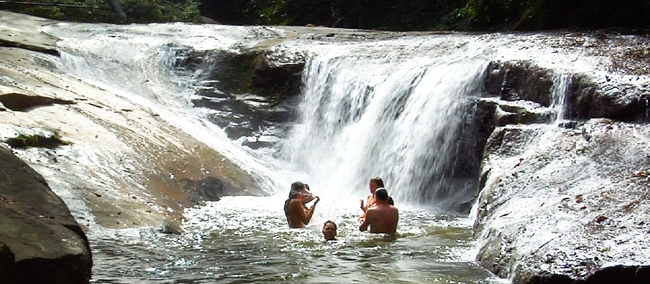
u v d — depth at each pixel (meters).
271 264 7.04
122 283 6.19
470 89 11.77
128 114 12.67
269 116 15.23
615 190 7.12
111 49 16.77
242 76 16.08
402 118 12.73
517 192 7.92
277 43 16.78
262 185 12.18
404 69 13.34
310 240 8.28
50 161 9.55
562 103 10.16
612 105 9.48
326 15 27.38
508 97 11.28
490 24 20.56
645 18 15.89
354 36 17.66
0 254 4.59
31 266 4.77
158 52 16.77
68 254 4.98
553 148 8.78
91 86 13.88
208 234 8.56
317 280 6.42
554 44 12.61
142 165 10.76
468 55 12.95
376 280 6.43
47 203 5.55
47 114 11.15
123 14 24.89
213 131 14.75
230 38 17.83
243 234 8.60
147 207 9.36
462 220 9.91
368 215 8.80
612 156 8.07
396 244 8.09
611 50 11.59
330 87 14.66
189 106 15.61
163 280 6.34
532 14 17.84
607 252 5.88
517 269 6.21
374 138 13.11
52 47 15.95
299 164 14.54
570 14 17.05
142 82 15.90
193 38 17.75
